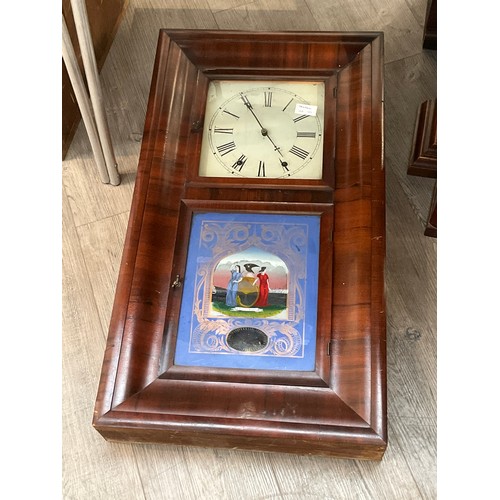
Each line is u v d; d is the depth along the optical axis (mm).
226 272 1063
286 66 1235
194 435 974
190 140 1180
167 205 1110
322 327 1005
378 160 1109
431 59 1461
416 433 1087
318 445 969
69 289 1241
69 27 1311
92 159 1361
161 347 1006
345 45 1230
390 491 1047
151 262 1057
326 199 1104
